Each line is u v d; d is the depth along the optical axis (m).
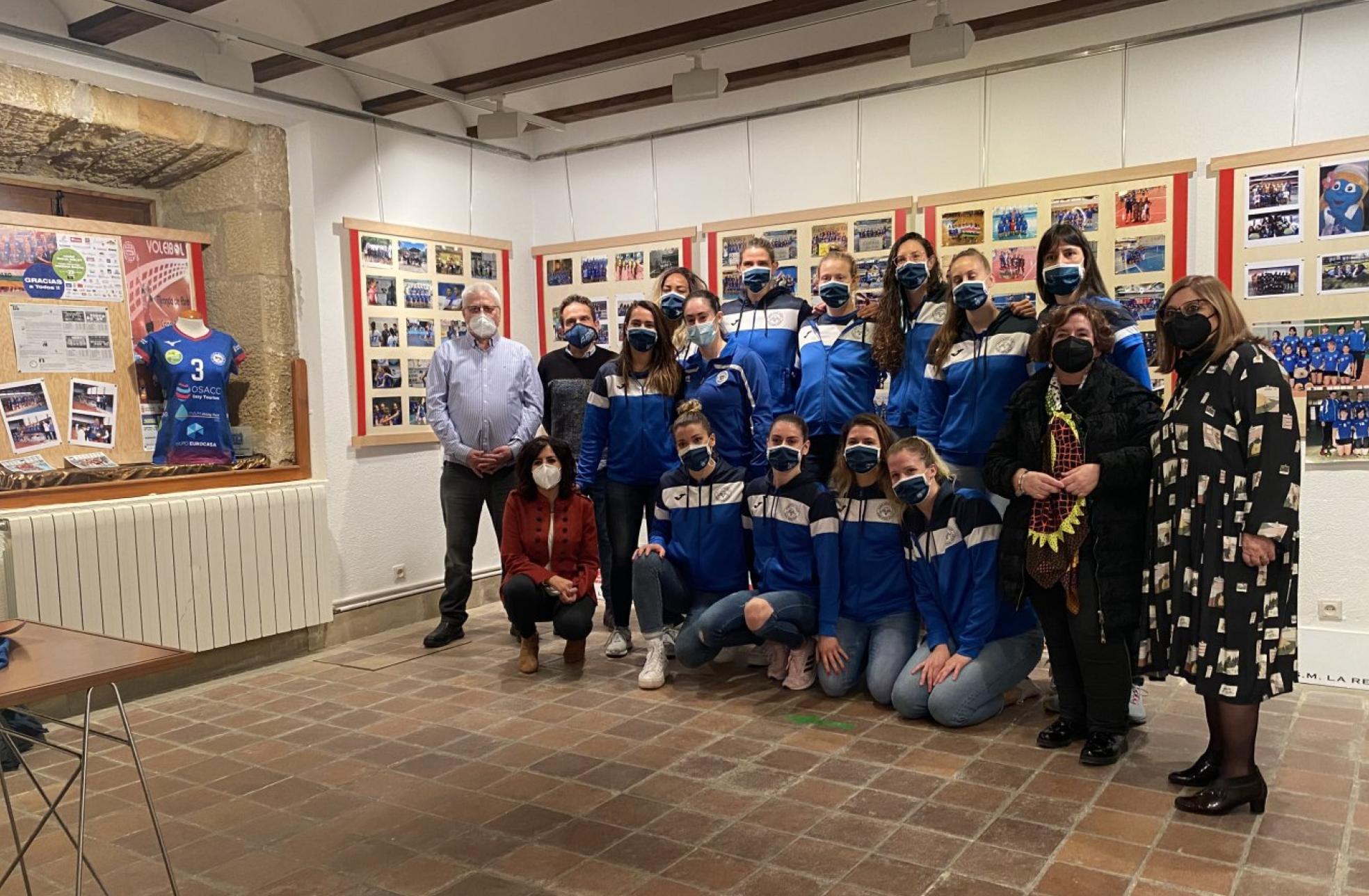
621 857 2.41
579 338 4.67
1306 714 3.33
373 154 4.97
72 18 3.76
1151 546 2.70
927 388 3.57
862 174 4.75
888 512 3.53
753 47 4.70
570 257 5.75
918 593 3.47
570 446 4.74
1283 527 2.37
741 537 3.89
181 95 4.15
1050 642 3.06
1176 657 2.57
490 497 4.64
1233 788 2.54
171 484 4.09
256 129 4.59
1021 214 4.29
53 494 3.69
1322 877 2.21
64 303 4.19
